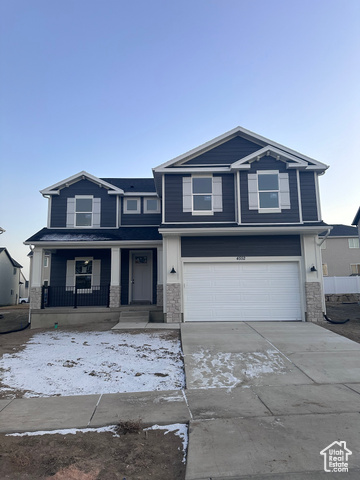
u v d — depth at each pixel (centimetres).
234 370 695
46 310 1347
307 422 455
